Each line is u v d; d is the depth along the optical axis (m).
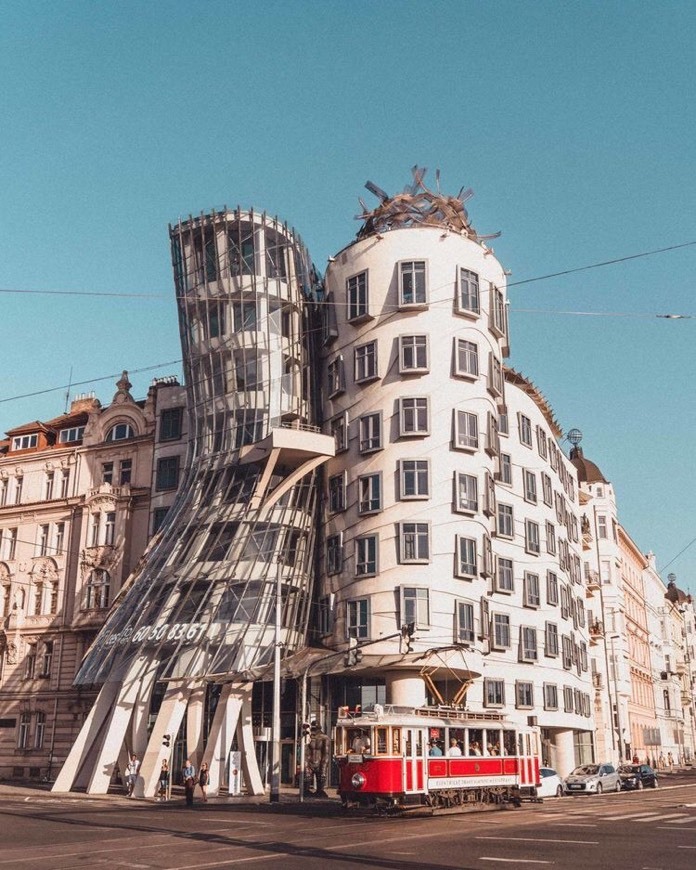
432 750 29.59
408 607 44.00
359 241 51.06
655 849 18.47
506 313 52.75
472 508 46.28
